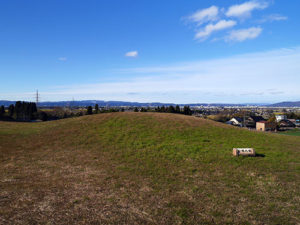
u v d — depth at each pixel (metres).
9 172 10.06
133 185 8.65
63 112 91.06
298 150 15.47
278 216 6.40
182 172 10.22
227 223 6.02
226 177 9.62
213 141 16.44
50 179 9.22
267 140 18.47
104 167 10.94
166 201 7.29
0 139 16.64
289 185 8.83
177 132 18.58
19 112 73.69
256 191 8.19
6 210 6.43
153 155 12.84
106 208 6.73
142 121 21.81
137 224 5.89
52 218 6.07
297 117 110.38
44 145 15.46
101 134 17.81
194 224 5.95
